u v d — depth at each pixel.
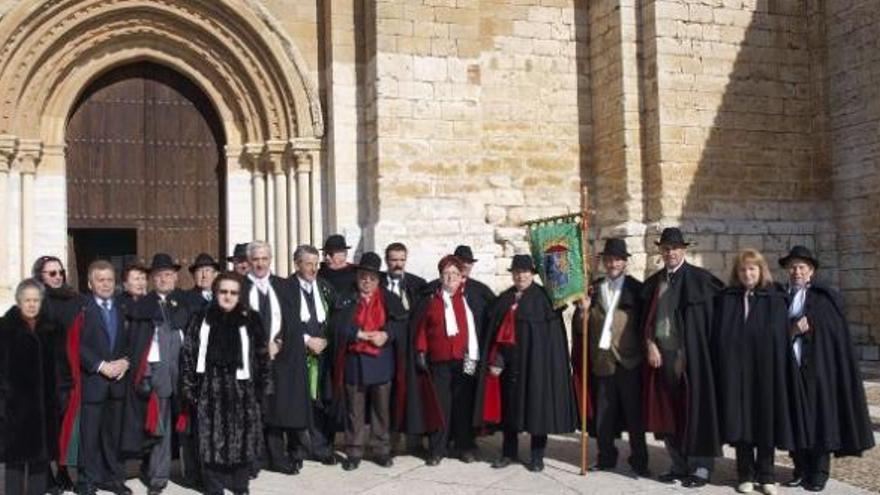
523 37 14.20
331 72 13.26
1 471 8.38
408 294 9.12
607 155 14.02
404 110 12.95
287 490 7.48
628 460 8.08
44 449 7.00
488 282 13.10
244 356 7.25
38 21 12.16
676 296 7.70
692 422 7.40
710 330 7.59
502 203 13.88
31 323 7.12
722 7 13.82
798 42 14.34
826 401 7.27
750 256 7.54
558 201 14.20
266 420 7.95
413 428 8.23
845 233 14.06
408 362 8.38
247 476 7.27
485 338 8.29
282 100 13.25
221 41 13.06
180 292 8.22
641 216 13.56
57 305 7.61
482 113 13.89
